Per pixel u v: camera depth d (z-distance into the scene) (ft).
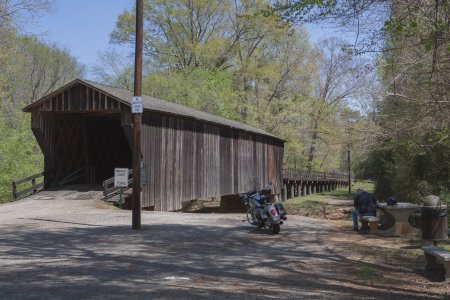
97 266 23.48
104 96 61.00
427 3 23.47
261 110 142.31
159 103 71.67
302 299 18.31
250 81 148.36
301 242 33.73
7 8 79.61
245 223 44.06
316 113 145.28
